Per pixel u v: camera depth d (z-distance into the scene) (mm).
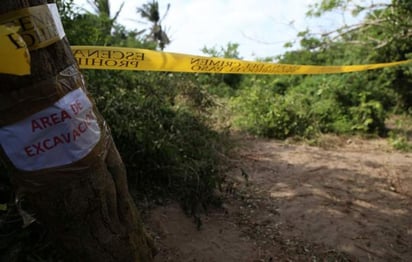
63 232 1128
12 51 856
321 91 8711
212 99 7316
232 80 11672
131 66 1883
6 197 2277
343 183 4445
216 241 2961
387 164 5281
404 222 3551
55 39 1001
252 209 3604
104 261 1193
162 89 5723
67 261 1215
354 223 3467
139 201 3201
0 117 936
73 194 1061
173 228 2986
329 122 7656
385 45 9695
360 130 7383
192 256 2727
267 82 10906
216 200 3484
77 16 3961
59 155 1006
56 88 982
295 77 10664
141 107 3990
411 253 3062
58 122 990
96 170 1095
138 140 3334
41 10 962
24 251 2084
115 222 1201
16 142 955
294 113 7098
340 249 3057
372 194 4160
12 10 911
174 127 4285
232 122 7184
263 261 2805
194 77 7090
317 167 5012
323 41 10750
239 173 4535
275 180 4441
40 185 1014
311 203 3824
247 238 3074
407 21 9016
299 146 6207
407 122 8492
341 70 3404
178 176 3439
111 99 3654
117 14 8555
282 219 3463
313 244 3104
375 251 3062
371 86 9477
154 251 1476
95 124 1099
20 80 925
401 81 9562
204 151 4223
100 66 1813
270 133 6777
